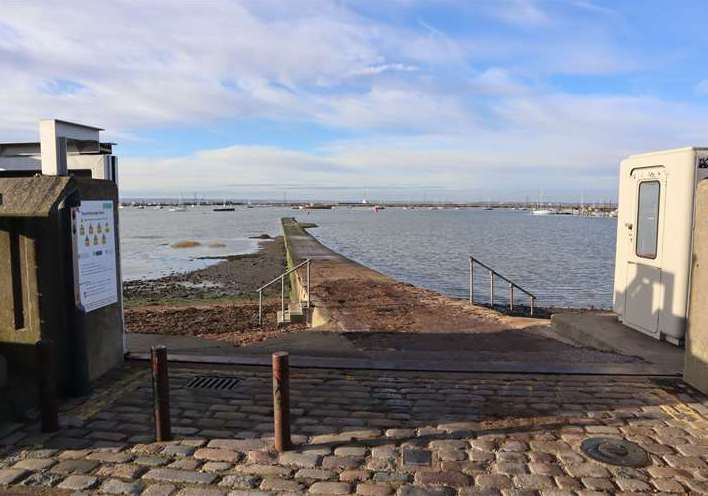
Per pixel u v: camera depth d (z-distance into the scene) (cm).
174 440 429
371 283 1647
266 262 3900
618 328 819
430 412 489
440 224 11369
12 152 670
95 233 571
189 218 15225
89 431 446
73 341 524
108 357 608
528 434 439
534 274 2925
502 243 5488
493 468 381
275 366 407
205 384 566
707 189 537
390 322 982
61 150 540
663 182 736
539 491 350
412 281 2608
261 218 15450
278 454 404
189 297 2258
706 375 531
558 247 4903
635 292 805
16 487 357
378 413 487
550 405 506
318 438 433
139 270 3491
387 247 4984
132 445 420
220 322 1527
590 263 3491
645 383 570
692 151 690
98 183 577
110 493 349
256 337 1024
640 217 795
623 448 412
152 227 9838
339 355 689
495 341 796
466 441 427
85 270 549
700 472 375
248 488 354
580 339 809
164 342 832
